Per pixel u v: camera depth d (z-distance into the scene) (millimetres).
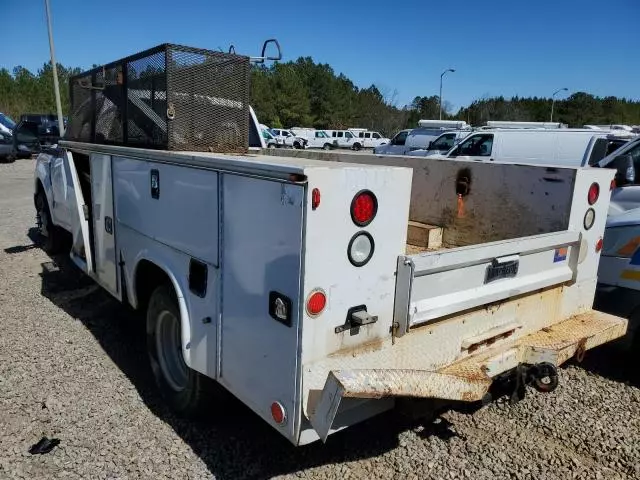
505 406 3662
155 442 3125
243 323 2479
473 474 2930
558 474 2963
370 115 78875
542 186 3410
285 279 2182
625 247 4137
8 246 7742
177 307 3184
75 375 3900
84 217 4582
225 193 2516
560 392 3887
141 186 3402
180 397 3271
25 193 13625
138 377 3906
